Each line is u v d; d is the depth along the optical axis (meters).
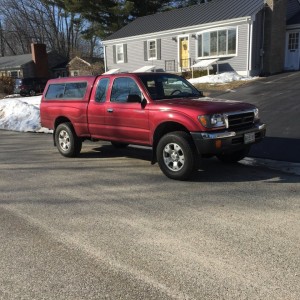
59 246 4.05
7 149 10.07
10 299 3.12
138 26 30.91
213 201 5.30
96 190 6.03
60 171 7.40
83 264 3.65
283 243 3.94
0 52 68.38
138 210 5.06
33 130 13.70
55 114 8.80
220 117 6.02
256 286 3.17
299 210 4.84
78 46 64.56
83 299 3.08
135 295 3.11
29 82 34.09
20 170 7.59
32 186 6.39
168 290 3.16
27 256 3.85
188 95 7.32
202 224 4.50
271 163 7.32
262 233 4.20
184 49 26.27
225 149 6.05
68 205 5.36
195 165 6.20
